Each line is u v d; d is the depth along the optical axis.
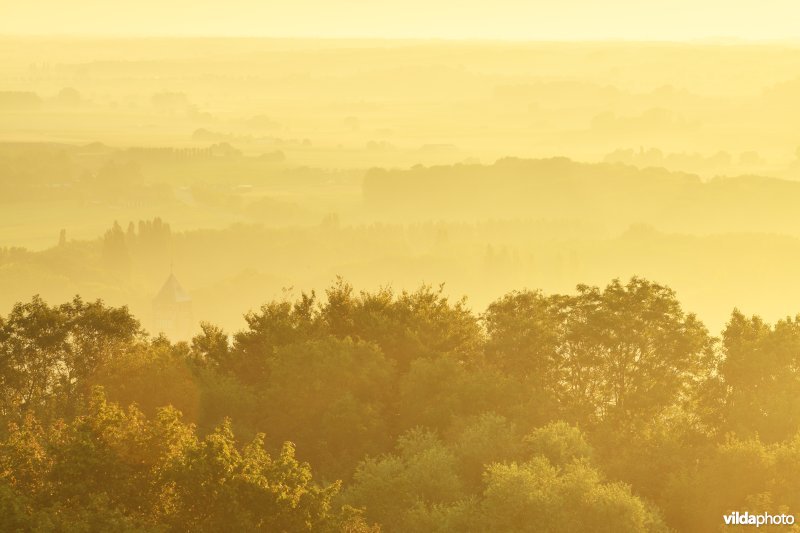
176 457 122.75
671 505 156.12
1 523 107.31
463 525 138.75
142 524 113.19
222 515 116.00
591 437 184.50
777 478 153.00
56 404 187.25
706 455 167.25
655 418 196.88
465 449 165.00
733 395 195.75
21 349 198.12
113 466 120.62
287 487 120.69
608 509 135.88
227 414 191.88
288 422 191.12
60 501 116.75
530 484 139.00
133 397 189.12
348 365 195.75
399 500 151.38
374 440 187.88
